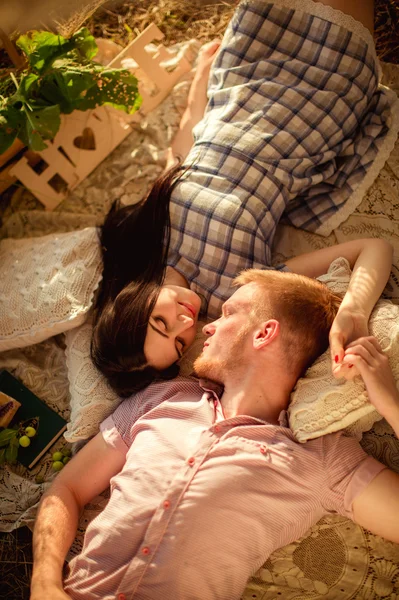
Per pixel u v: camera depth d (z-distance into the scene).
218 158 2.03
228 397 1.76
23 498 1.99
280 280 1.74
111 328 1.85
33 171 2.37
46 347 2.21
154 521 1.58
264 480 1.60
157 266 1.97
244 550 1.59
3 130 2.14
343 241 2.14
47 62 2.17
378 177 2.17
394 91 2.34
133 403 1.88
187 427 1.72
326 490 1.60
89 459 1.82
